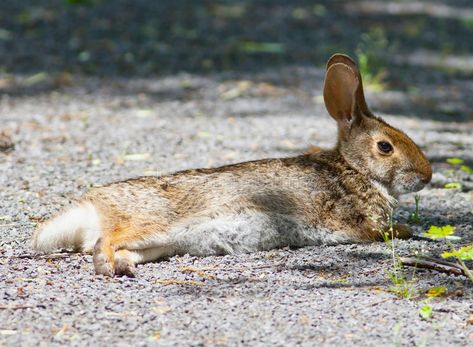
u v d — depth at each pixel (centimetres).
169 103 1839
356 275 937
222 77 2050
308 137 1600
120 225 952
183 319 800
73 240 986
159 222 959
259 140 1570
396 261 979
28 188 1237
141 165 1380
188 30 2433
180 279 912
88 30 2378
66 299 841
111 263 912
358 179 1075
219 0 2847
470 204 1234
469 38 2620
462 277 928
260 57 2228
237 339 761
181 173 1011
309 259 989
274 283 905
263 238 1012
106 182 1273
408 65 2270
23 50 2189
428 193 1292
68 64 2098
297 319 805
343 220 1054
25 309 814
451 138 1639
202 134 1600
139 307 827
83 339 756
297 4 2864
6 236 1043
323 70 2152
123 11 2608
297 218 1028
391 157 1073
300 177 1042
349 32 2534
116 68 2086
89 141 1526
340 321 802
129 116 1723
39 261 959
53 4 2659
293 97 1922
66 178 1292
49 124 1639
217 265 962
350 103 1101
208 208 984
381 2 3052
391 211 1092
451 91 2055
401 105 1905
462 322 805
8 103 1789
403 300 858
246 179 1012
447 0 3212
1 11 2552
